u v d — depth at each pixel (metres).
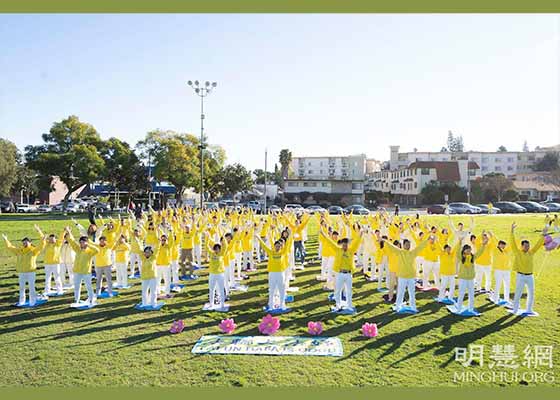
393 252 10.83
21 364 7.64
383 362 7.70
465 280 10.45
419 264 14.69
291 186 73.94
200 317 10.32
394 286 11.69
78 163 44.50
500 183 62.38
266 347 8.38
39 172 47.53
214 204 57.03
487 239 11.75
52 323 9.90
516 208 47.09
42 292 12.88
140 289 13.21
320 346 8.41
